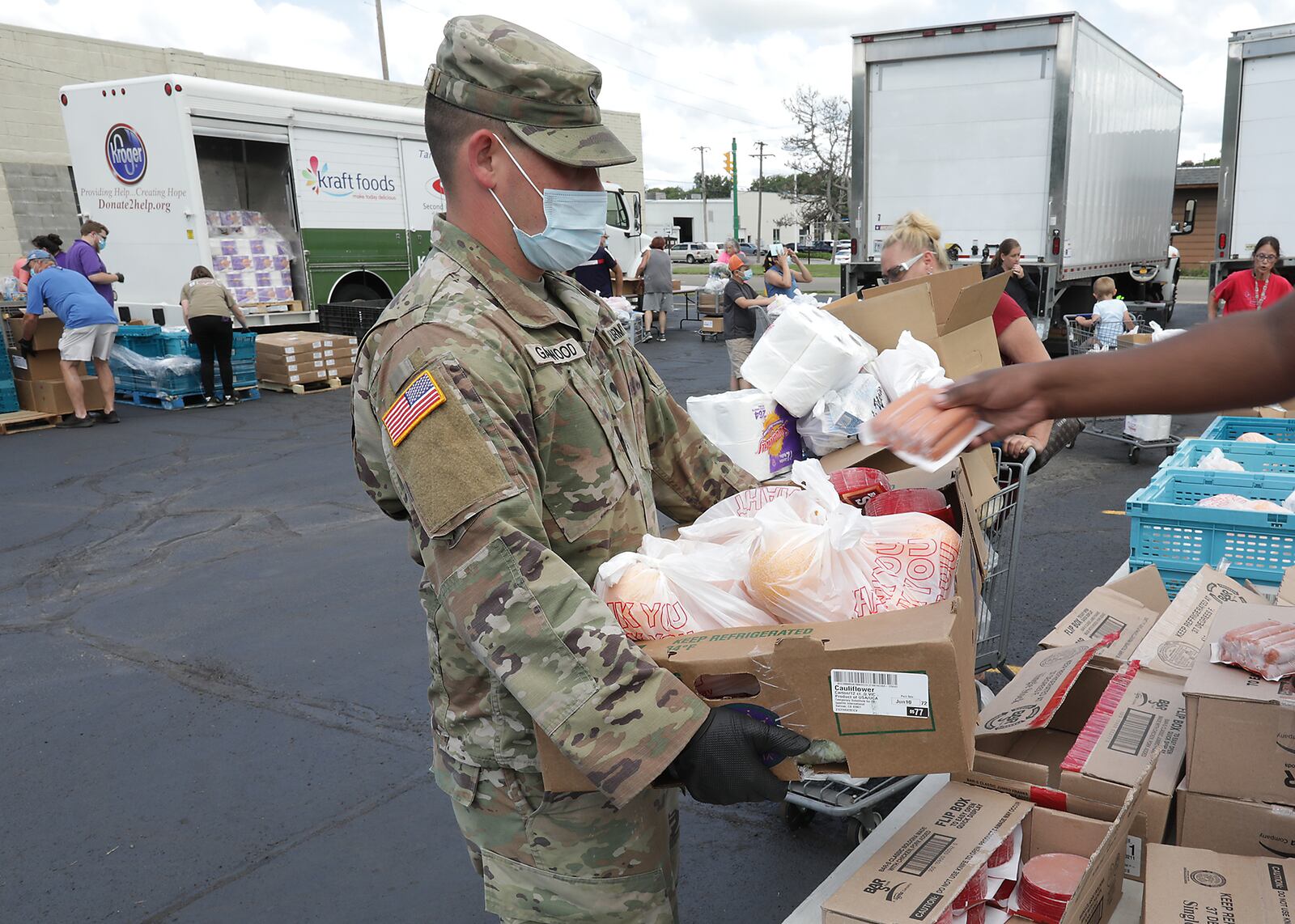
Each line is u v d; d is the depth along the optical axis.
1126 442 7.46
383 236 12.76
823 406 2.95
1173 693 2.15
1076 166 9.78
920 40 9.59
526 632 1.26
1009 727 2.06
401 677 3.97
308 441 8.55
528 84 1.42
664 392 1.85
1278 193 10.01
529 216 1.47
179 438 8.77
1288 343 0.78
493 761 1.47
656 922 1.55
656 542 1.58
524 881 1.51
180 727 3.61
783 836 2.92
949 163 9.79
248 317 11.34
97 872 2.78
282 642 4.34
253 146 12.00
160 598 4.92
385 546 5.67
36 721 3.68
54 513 6.47
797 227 72.62
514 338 1.41
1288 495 3.30
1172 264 14.86
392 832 2.95
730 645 1.36
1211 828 1.79
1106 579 4.79
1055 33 9.05
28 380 9.51
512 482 1.31
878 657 1.25
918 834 1.78
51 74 15.60
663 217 68.94
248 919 2.58
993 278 3.24
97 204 11.25
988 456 2.89
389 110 12.55
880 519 1.56
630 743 1.24
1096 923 1.68
